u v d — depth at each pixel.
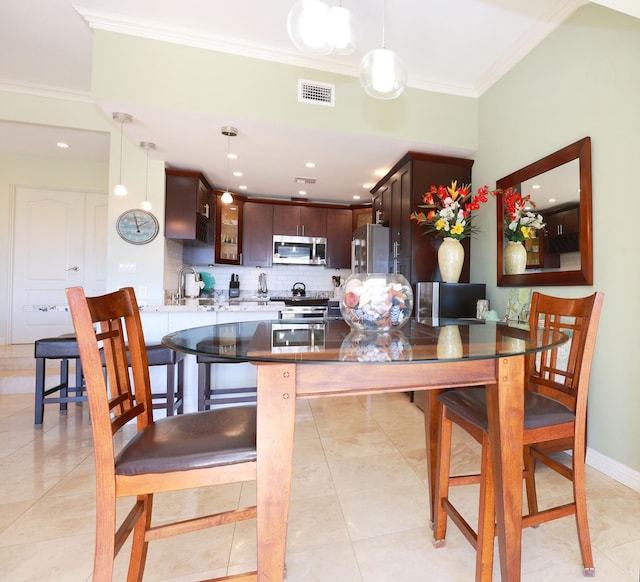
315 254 5.04
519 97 2.61
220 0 2.13
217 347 1.13
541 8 2.18
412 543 1.38
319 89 2.72
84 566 1.26
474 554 1.33
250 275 5.25
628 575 1.22
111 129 3.38
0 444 2.22
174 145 3.05
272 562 0.92
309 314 3.65
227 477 0.92
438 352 1.05
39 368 2.50
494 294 2.89
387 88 1.71
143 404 1.17
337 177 3.96
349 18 1.47
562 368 2.01
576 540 1.39
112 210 3.32
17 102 3.25
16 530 1.45
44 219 4.33
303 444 2.25
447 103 3.03
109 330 1.07
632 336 1.78
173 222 3.51
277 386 0.92
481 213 3.07
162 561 1.29
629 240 1.80
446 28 2.35
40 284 4.32
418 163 3.18
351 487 1.77
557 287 2.25
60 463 1.99
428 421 1.47
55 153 4.15
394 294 1.41
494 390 1.06
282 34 2.42
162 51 2.42
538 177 2.40
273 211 4.93
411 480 1.84
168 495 1.70
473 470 1.91
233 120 2.59
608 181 1.92
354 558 1.31
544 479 1.85
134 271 3.36
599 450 1.94
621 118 1.85
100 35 2.33
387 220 3.76
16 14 2.31
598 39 1.99
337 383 0.95
